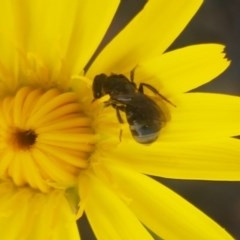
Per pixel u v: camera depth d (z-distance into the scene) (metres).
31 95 0.07
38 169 0.07
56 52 0.07
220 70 0.07
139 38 0.07
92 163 0.08
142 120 0.07
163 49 0.07
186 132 0.07
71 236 0.07
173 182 0.11
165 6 0.07
